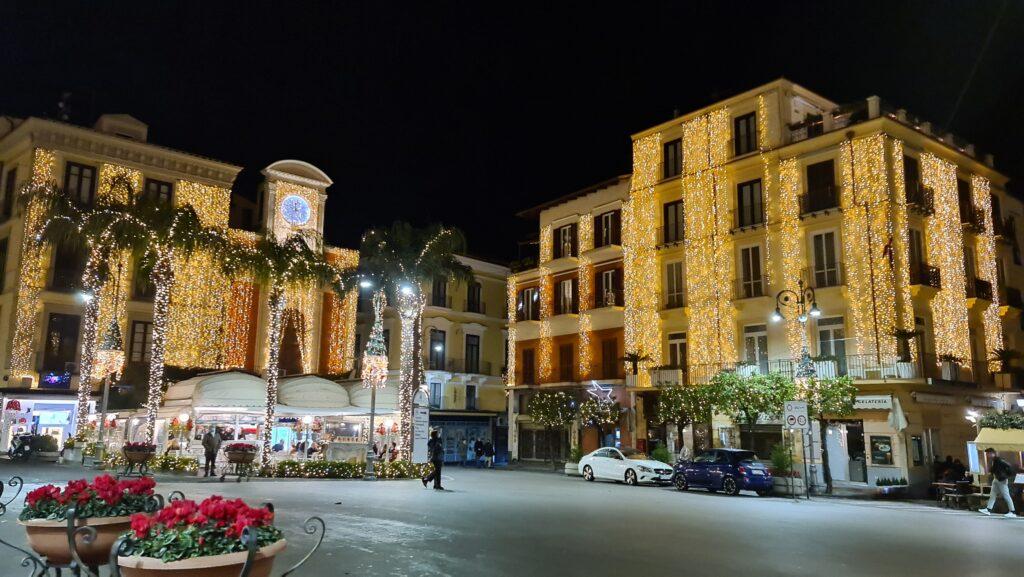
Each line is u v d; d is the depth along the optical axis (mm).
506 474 34938
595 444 39375
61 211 28328
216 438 24734
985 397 31500
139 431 34125
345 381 35875
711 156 35438
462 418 48594
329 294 45688
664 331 36781
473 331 52375
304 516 14234
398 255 31938
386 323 50688
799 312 30984
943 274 30828
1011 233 36688
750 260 33594
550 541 11891
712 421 33312
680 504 19719
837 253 30391
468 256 52750
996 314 33938
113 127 40156
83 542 6184
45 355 36156
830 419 29094
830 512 18703
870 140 29750
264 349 42094
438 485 21781
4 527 11789
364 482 24641
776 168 32812
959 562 10914
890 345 28094
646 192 38312
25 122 37062
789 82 33344
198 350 39500
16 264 36469
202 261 40281
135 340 38281
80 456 28781
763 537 13094
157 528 5219
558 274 44062
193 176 41188
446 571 9188
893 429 27000
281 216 43906
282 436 36062
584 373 41031
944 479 23828
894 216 29078
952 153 33000
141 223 27391
